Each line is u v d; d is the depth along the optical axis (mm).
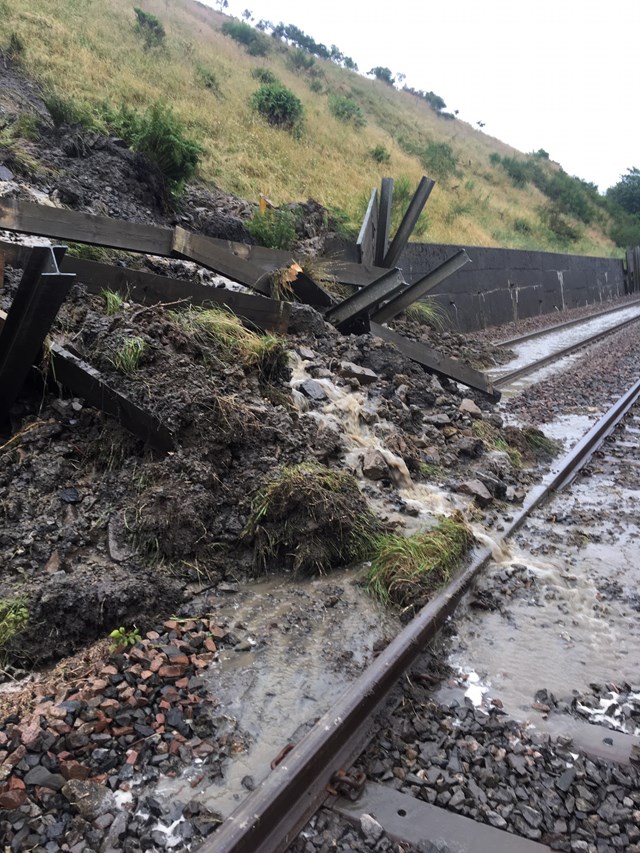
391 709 3482
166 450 5082
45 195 9320
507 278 21953
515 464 7406
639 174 59281
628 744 3359
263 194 15531
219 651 3869
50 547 4359
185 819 2719
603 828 2834
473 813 2881
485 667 3975
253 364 6363
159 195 11500
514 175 44188
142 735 3184
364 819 2779
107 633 3924
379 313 11305
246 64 28953
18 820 2678
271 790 2746
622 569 5285
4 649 3625
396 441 6746
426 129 43188
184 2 37156
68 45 17031
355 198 18688
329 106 30438
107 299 6254
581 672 3982
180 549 4574
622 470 7602
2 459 4758
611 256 40719
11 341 4715
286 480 4953
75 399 5320
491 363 13500
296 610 4320
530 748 3283
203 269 9148
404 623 4266
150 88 17750
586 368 13492
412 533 5258
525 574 5059
